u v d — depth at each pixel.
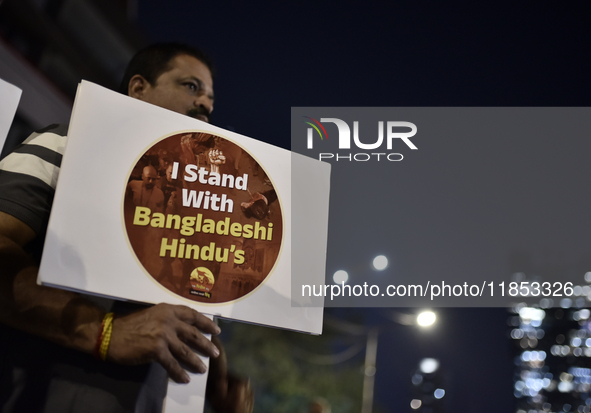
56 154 1.18
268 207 1.18
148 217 1.04
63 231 0.95
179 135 1.12
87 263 0.95
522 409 44.28
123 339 0.95
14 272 0.96
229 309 1.07
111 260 0.98
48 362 1.05
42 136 1.21
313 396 12.95
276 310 1.12
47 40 10.40
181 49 1.71
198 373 0.98
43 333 0.95
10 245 0.99
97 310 1.00
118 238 1.00
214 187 1.12
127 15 11.97
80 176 0.99
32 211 1.07
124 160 1.05
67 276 0.93
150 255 1.02
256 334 12.08
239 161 1.18
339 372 14.99
